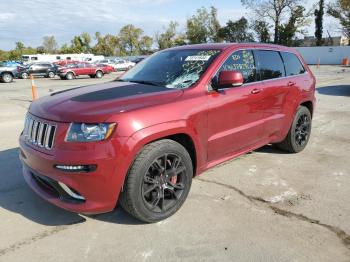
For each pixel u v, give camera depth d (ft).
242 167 16.16
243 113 13.80
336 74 75.87
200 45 14.96
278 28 182.50
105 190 9.92
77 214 11.76
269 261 9.23
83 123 9.74
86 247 9.91
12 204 12.49
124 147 9.80
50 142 10.16
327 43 192.65
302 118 18.19
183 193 11.69
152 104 10.77
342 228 10.84
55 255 9.55
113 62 129.59
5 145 20.22
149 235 10.48
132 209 10.53
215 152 12.99
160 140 10.84
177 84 12.62
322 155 18.04
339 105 34.06
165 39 252.62
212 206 12.26
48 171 10.07
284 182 14.42
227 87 13.12
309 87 18.25
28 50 284.20
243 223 11.13
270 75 15.75
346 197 13.03
